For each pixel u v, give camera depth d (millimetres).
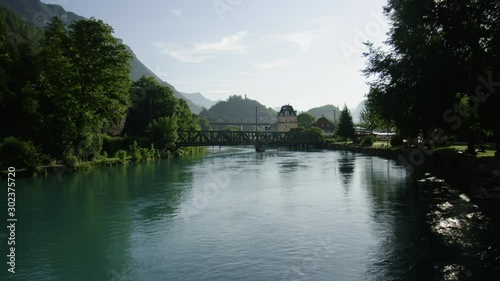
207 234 15930
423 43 26531
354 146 73000
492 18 24391
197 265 12445
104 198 24047
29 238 15656
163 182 31047
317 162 48750
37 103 42906
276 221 17844
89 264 12711
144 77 75812
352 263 12273
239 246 14281
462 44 25141
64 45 41781
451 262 12039
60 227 17312
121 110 46000
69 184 29922
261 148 78125
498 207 19219
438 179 30156
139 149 54125
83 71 42156
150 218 18812
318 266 12102
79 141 41312
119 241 15125
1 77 41062
